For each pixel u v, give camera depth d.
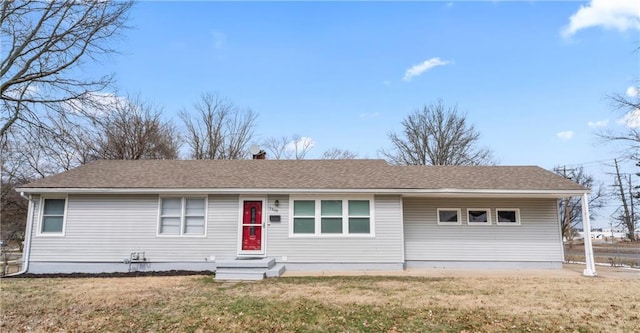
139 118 28.41
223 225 12.59
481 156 32.19
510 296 7.87
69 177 13.17
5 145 14.22
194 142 32.84
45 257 12.25
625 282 9.88
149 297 7.80
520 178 13.48
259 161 15.99
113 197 12.61
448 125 32.66
